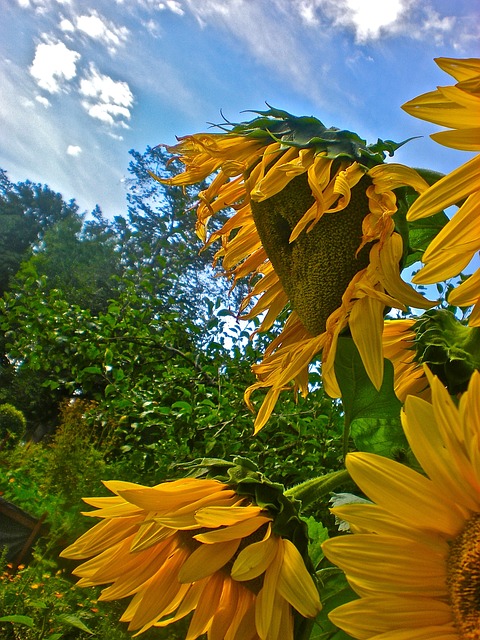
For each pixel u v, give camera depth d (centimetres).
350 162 58
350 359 53
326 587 52
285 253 65
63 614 264
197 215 75
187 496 53
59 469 461
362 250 58
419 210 42
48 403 1290
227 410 287
